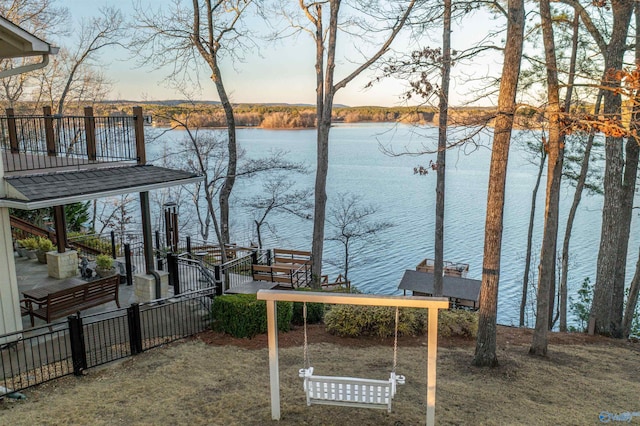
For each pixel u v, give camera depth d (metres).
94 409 6.62
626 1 11.71
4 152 12.01
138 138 11.68
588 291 20.31
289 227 48.25
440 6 13.05
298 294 5.76
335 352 9.33
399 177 75.06
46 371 7.93
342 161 93.94
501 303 34.06
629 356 11.01
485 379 8.41
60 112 28.88
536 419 6.73
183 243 26.30
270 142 95.50
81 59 29.47
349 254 39.94
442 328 10.79
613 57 12.52
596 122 8.78
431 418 5.74
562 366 9.63
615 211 13.29
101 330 9.74
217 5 21.16
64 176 9.78
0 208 8.59
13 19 26.28
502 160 8.68
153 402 6.86
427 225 48.59
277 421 6.24
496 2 12.54
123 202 34.56
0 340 8.55
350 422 6.23
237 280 14.61
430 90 11.55
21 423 6.18
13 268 8.76
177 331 9.94
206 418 6.36
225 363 8.47
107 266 12.97
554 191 9.78
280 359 8.78
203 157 28.20
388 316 10.36
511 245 43.50
